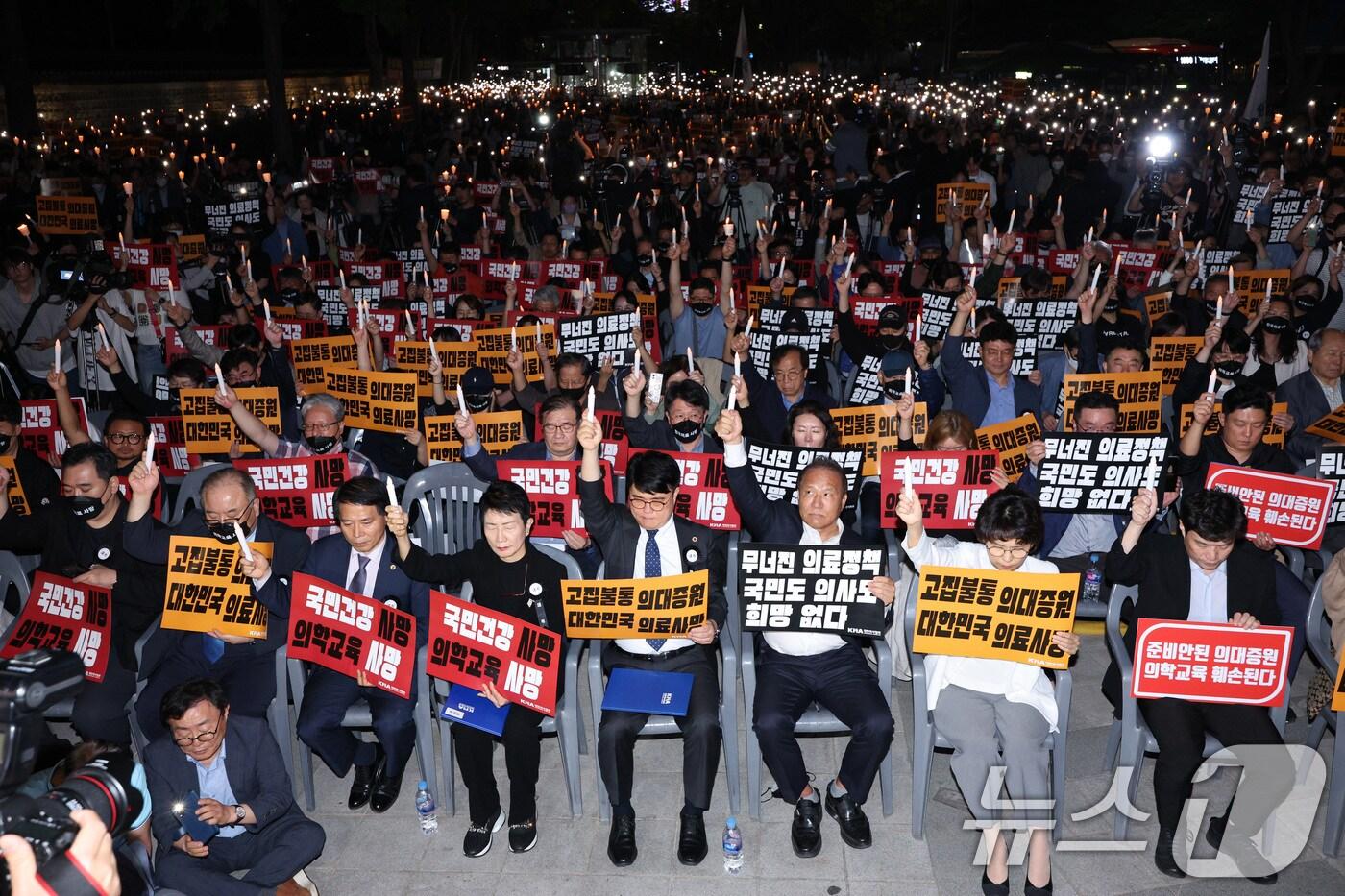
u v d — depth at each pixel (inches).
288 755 209.6
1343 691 178.9
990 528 181.0
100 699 214.5
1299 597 199.3
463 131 1164.5
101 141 968.9
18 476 250.1
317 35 2111.2
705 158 803.4
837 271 440.5
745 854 194.7
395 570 214.1
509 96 1987.0
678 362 279.3
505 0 1979.6
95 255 374.6
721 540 212.5
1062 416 288.5
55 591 217.0
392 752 202.5
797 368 289.1
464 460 245.6
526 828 198.2
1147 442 228.5
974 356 324.5
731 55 2605.8
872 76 2593.5
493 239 583.5
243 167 762.8
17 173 700.7
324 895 188.2
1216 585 197.5
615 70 2687.0
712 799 212.1
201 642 214.8
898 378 261.0
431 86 2170.3
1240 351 282.2
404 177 642.2
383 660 197.0
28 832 72.9
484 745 196.7
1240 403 234.7
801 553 193.0
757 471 242.4
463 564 207.5
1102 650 259.8
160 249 462.6
